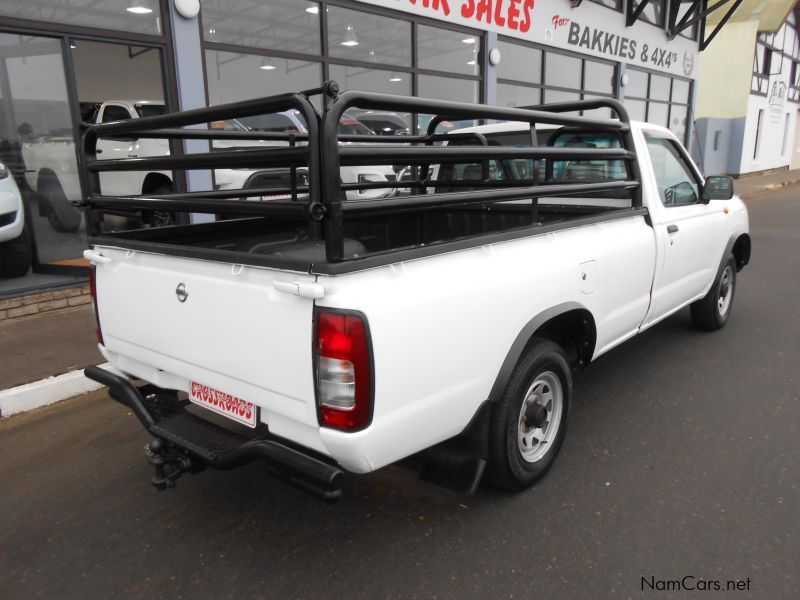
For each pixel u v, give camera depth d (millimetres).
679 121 17922
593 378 4418
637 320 3871
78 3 5777
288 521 2846
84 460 3471
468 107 2420
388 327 2076
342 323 1972
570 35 12203
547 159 3045
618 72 14227
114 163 2771
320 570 2498
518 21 10766
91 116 7305
